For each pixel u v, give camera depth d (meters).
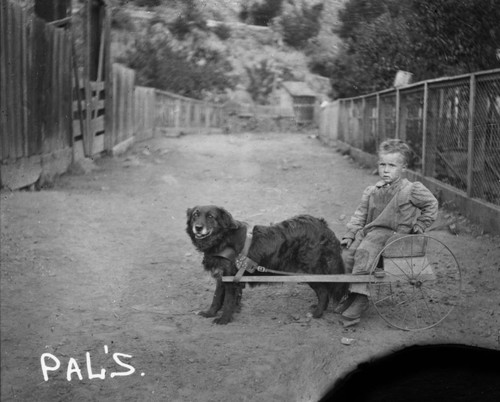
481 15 9.62
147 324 4.43
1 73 7.97
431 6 10.27
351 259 4.59
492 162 6.80
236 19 7.01
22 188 8.78
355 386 2.96
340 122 19.11
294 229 4.57
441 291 5.00
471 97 7.14
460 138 7.84
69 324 4.34
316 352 3.74
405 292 5.04
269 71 34.47
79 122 12.28
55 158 10.31
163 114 24.22
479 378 2.70
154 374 3.54
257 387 3.37
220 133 29.55
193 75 27.97
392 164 4.39
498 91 6.60
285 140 24.44
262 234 4.51
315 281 4.37
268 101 36.09
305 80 36.12
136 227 7.14
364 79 14.67
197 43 25.67
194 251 6.41
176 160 14.49
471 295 4.88
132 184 10.11
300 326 4.38
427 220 4.36
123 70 16.58
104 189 9.48
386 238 4.40
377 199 4.50
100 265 5.71
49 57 10.02
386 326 4.33
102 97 14.34
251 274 4.55
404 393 2.71
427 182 8.81
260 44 32.03
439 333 4.14
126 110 17.00
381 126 12.56
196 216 4.44
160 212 8.06
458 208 7.53
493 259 5.64
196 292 5.25
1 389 3.33
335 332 4.23
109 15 14.28
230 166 13.61
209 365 3.66
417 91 9.87
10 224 6.53
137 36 20.66
